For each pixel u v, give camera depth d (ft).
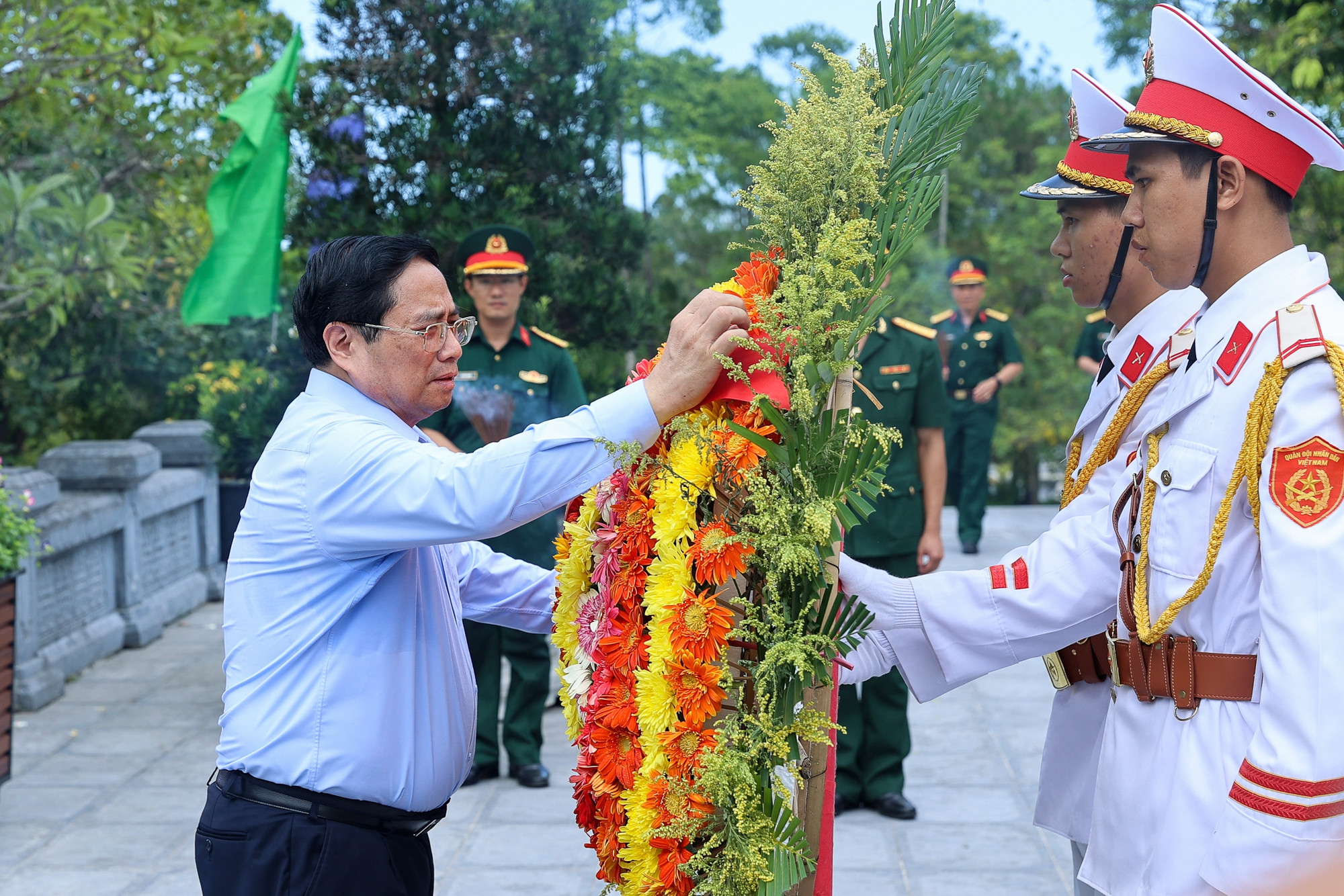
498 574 7.29
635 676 5.40
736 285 5.68
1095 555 6.84
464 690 6.55
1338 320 5.52
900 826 13.02
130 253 26.78
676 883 5.26
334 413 6.17
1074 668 7.22
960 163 71.82
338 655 5.95
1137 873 6.01
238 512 26.25
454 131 18.58
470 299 17.43
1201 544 5.85
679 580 5.20
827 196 5.35
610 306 19.08
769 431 5.25
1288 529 5.23
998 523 34.06
